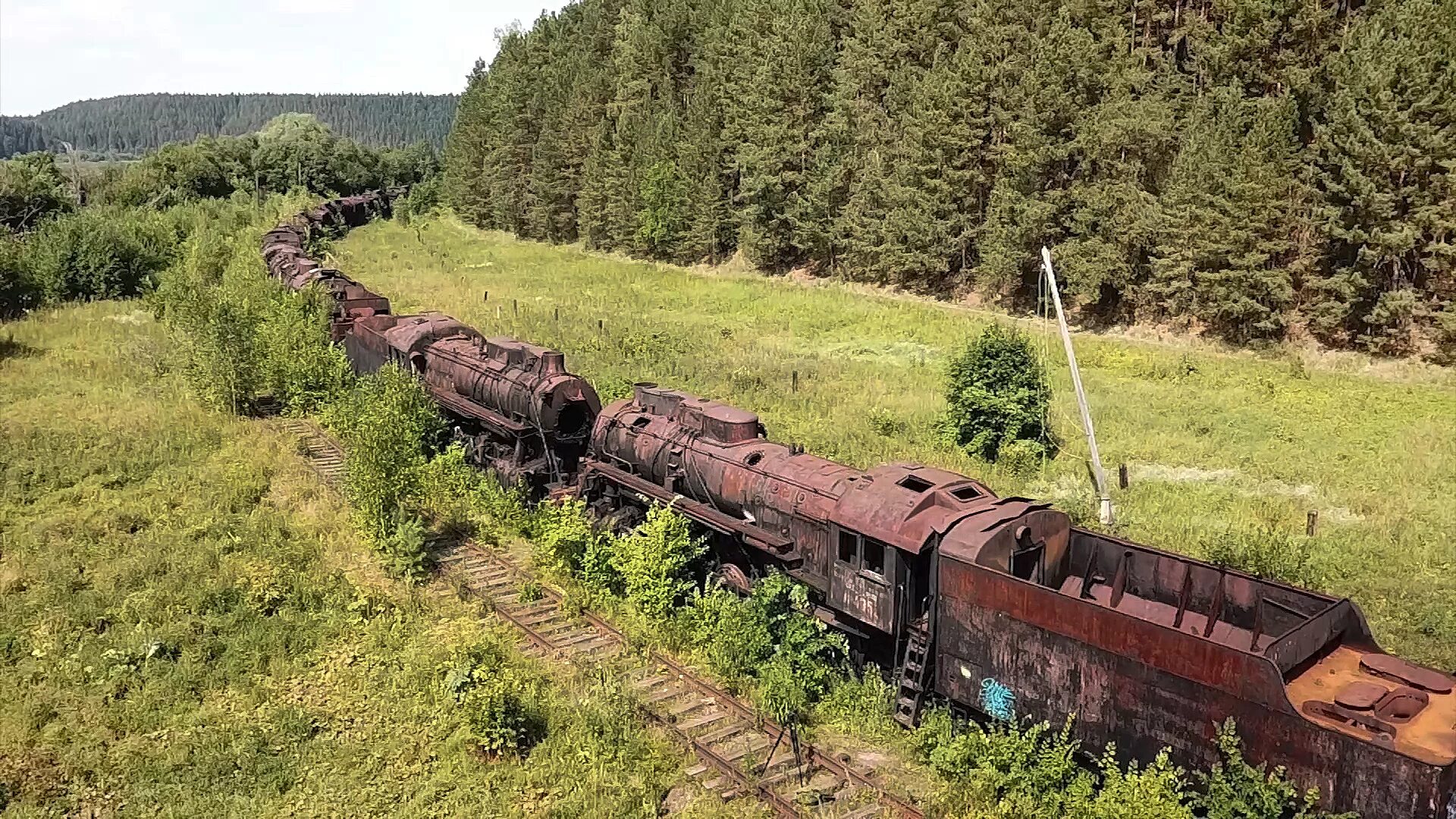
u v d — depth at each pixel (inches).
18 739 497.0
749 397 1110.4
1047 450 935.0
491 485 863.1
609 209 2524.6
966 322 1590.8
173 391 1157.1
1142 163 1507.1
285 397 1134.4
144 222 2206.0
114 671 556.1
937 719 493.0
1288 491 840.9
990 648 473.1
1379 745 340.5
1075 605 431.2
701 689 548.7
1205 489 844.0
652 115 2471.7
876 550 522.9
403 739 504.7
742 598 639.1
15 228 2159.2
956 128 1676.9
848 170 1972.2
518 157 3053.6
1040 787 430.0
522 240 3024.1
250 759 483.2
